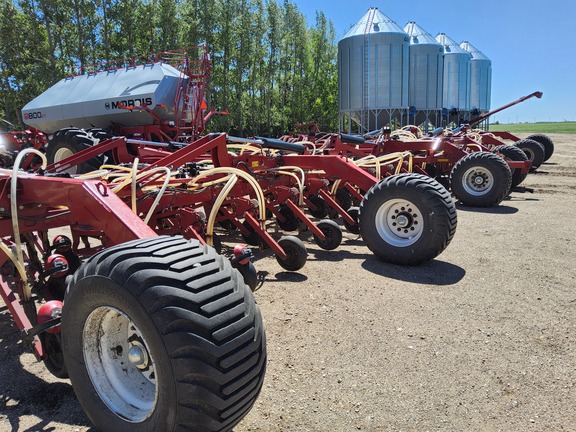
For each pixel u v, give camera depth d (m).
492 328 3.34
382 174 7.52
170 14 28.62
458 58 36.25
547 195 9.91
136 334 2.02
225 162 5.03
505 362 2.87
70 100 11.62
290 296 4.02
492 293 4.04
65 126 12.04
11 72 28.17
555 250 5.39
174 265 1.76
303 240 6.10
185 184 4.43
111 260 1.83
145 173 3.68
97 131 9.28
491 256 5.18
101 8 26.58
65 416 2.41
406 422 2.31
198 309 1.67
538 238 5.99
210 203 5.06
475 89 38.94
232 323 1.72
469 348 3.05
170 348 1.61
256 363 1.82
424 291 4.11
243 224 5.77
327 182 6.41
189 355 1.62
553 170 14.29
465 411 2.39
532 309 3.68
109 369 2.10
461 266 4.84
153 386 2.07
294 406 2.45
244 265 3.69
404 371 2.78
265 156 5.61
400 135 10.87
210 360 1.65
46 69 25.61
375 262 5.03
